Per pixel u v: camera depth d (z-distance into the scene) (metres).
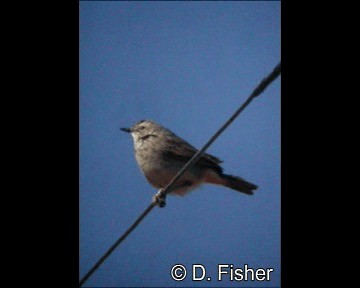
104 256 10.45
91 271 10.47
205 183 13.83
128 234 10.28
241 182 13.63
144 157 13.97
